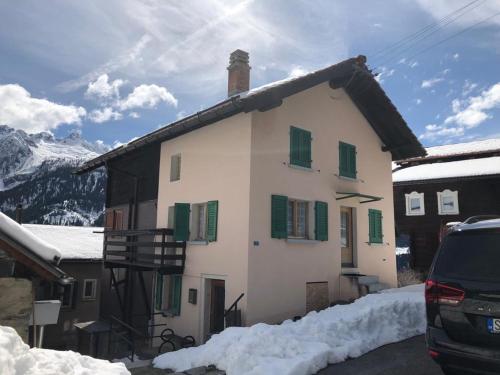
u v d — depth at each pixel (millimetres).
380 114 14078
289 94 10477
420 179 21766
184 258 11656
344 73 12148
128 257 14164
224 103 10648
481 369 3773
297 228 11344
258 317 9656
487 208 20984
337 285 11883
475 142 25688
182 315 11516
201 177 11641
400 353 6527
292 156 11172
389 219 14500
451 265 4188
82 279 17938
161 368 7281
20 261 5836
